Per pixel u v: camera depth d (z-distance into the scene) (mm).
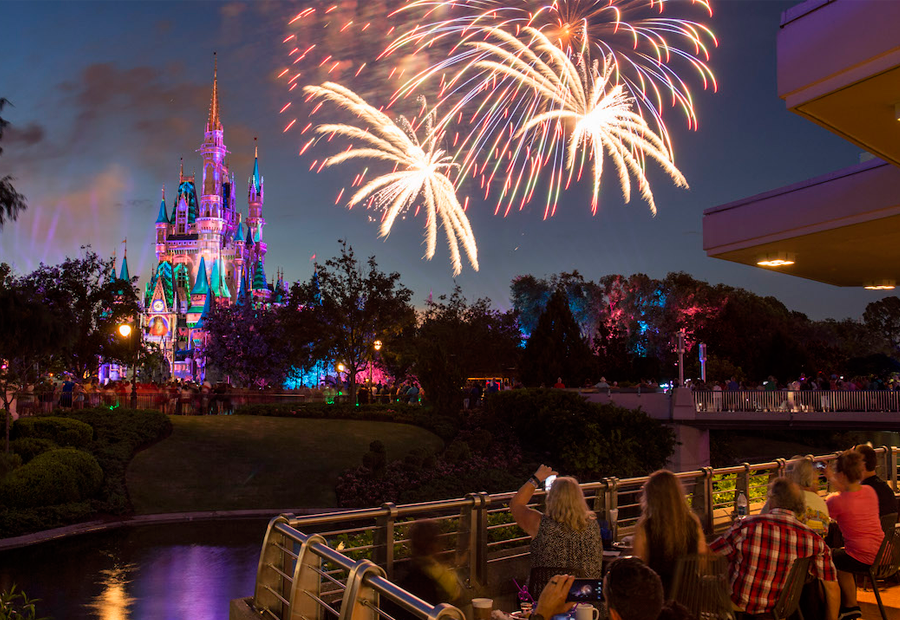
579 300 78125
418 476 27219
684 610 3412
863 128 8539
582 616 3916
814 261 14984
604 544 7336
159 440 27250
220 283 188375
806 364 57062
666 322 70688
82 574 14594
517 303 82000
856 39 7180
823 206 12172
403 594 3691
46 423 23688
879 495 7180
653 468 31906
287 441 29062
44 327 20109
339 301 43625
